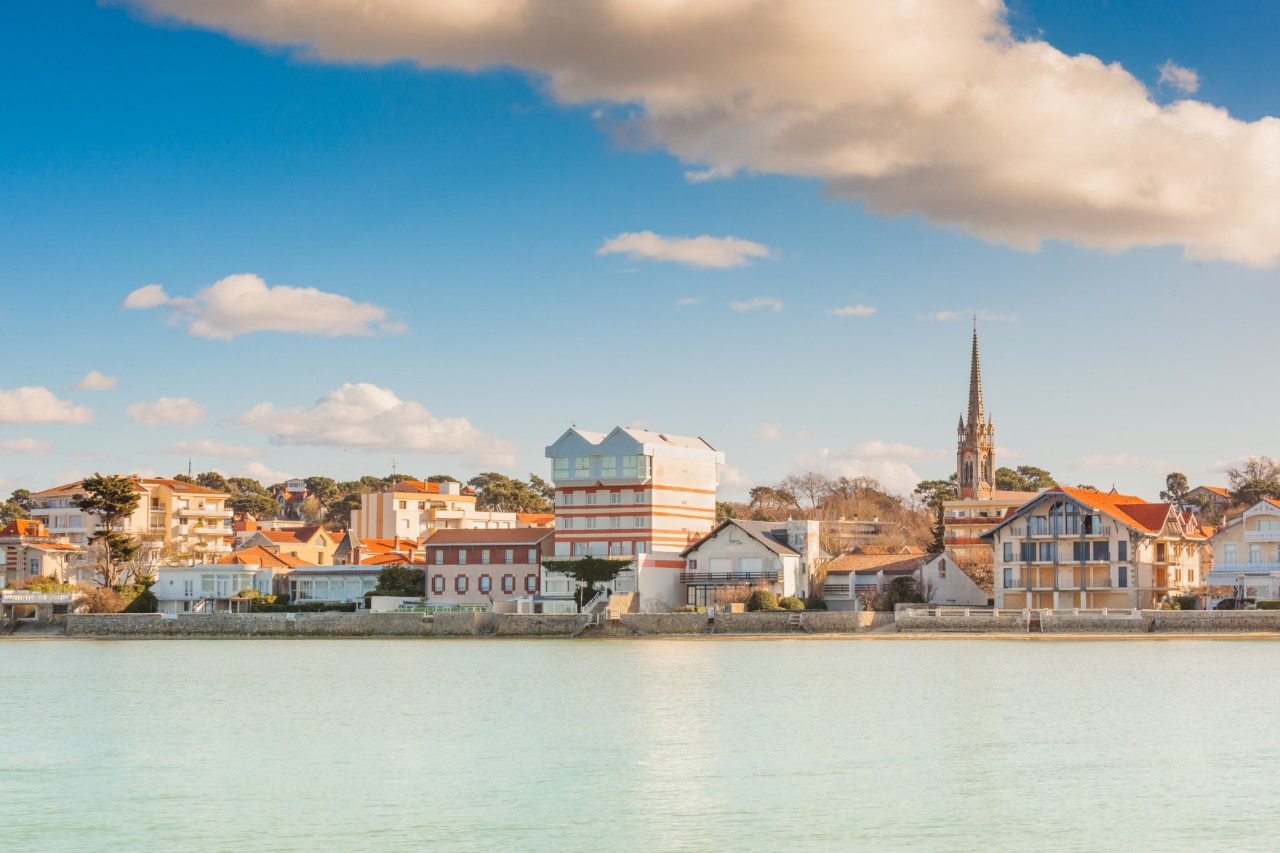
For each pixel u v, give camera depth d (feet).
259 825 171.94
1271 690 289.94
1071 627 438.40
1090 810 175.73
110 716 271.08
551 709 272.72
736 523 519.19
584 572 530.68
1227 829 165.99
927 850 158.20
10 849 162.30
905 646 422.00
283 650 448.24
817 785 192.24
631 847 159.84
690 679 325.42
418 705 281.95
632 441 538.88
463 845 161.68
